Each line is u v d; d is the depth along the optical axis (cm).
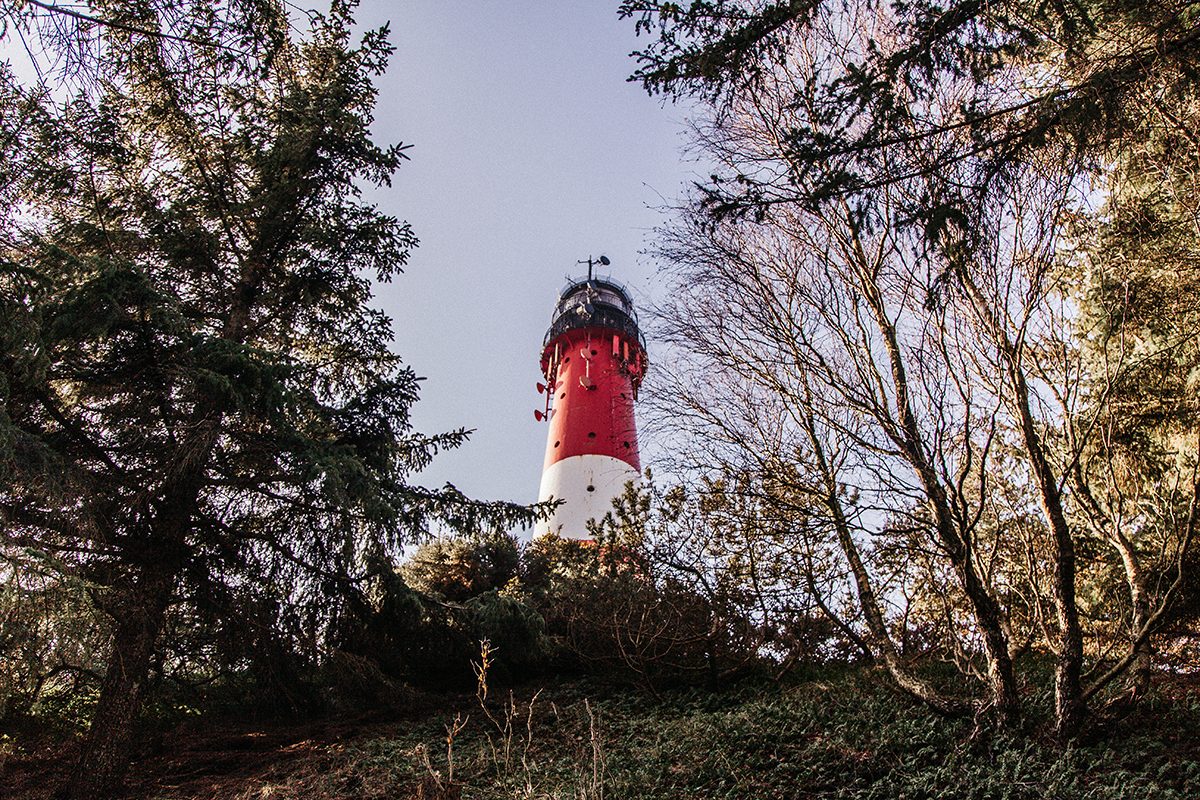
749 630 1218
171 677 1166
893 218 610
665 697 1245
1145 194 845
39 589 803
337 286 1380
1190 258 837
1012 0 566
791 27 666
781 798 794
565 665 1500
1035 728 838
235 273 1338
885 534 929
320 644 1247
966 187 574
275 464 1154
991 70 579
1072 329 1010
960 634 1065
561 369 2941
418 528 1255
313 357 1441
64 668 945
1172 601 841
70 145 1085
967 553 887
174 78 638
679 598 1255
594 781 773
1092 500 921
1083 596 1114
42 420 1060
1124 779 730
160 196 1302
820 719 983
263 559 1203
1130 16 555
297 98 1308
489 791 861
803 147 610
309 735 1188
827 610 1065
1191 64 543
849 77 596
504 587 1788
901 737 873
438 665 1426
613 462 2556
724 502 1145
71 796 919
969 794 726
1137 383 993
